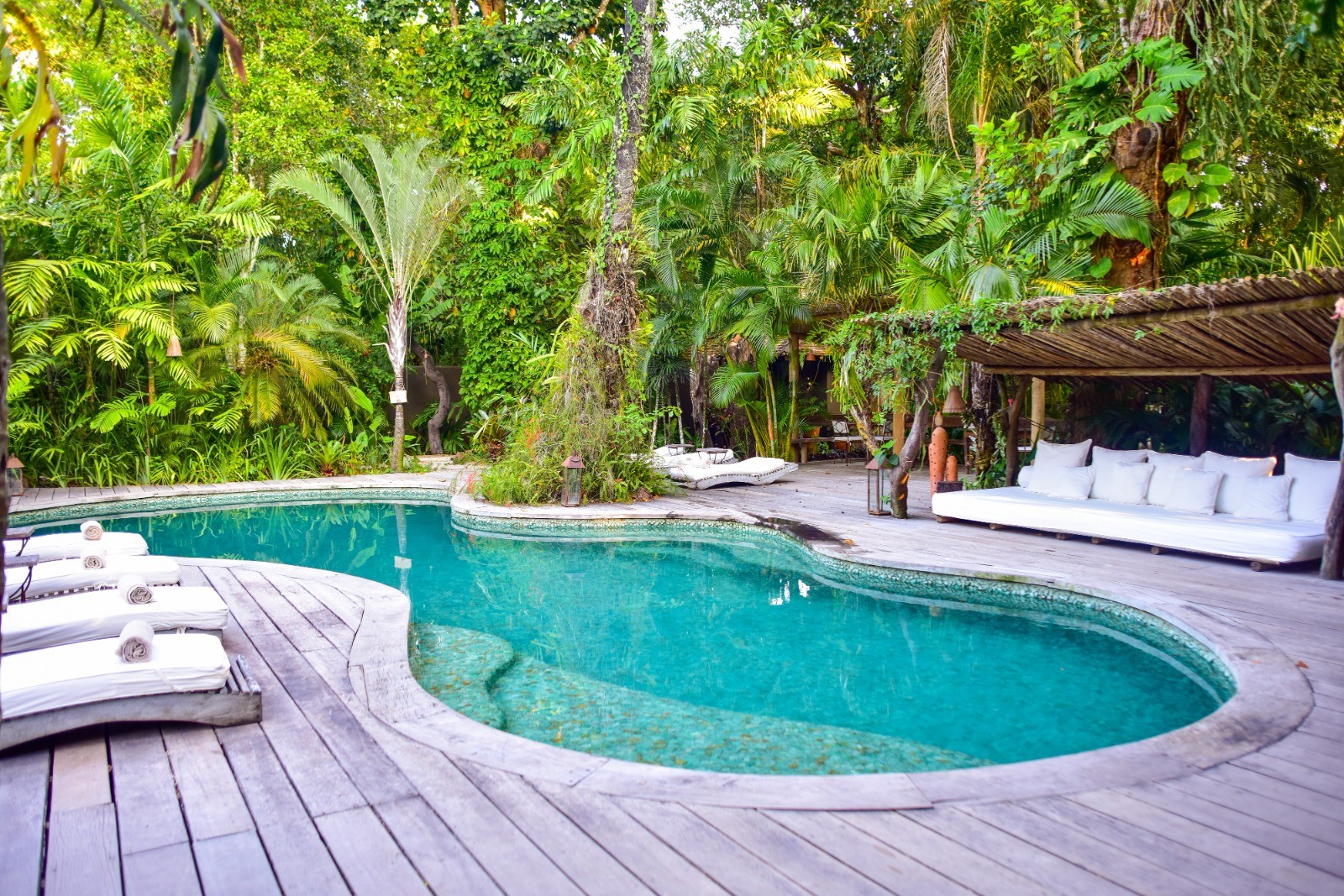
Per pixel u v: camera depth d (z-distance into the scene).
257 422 12.87
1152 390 10.85
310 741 3.22
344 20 17.64
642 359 11.07
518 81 15.11
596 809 2.64
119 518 10.19
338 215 13.92
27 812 2.64
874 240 11.08
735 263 14.41
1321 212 13.78
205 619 4.20
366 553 8.20
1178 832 2.46
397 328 14.23
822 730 3.83
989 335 7.36
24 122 1.47
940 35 13.34
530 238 15.34
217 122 1.43
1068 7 8.39
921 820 2.54
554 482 10.17
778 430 15.40
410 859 2.35
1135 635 5.25
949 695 4.29
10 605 4.24
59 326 10.88
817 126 17.92
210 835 2.50
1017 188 9.09
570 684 4.47
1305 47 2.40
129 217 11.82
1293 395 10.02
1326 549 5.81
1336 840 2.41
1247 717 3.35
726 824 2.54
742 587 6.72
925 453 14.32
